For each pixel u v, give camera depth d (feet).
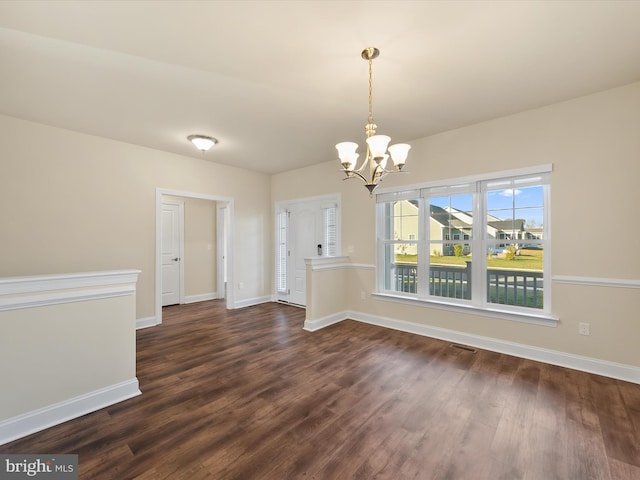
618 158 8.22
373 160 6.38
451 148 11.34
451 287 11.71
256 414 6.66
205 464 5.19
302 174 17.15
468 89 8.29
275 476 4.92
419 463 5.21
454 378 8.33
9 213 10.07
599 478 4.87
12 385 5.85
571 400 7.15
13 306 5.84
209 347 10.84
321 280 13.37
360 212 14.39
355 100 8.94
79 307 6.70
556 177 9.17
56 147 11.00
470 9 5.32
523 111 9.71
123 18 5.56
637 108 7.97
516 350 9.87
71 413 6.51
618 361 8.23
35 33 5.96
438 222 12.00
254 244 18.06
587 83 8.00
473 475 4.94
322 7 5.27
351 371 8.81
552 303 9.26
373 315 13.84
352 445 5.66
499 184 10.36
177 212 18.52
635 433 5.93
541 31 5.94
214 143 12.63
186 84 8.01
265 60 6.95
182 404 7.08
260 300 18.42
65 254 11.20
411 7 5.28
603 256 8.45
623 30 5.89
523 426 6.20
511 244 10.31
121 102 9.04
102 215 12.11
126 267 12.76
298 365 9.25
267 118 10.22
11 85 8.04
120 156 12.60
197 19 5.59
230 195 16.74
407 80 7.80
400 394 7.50
